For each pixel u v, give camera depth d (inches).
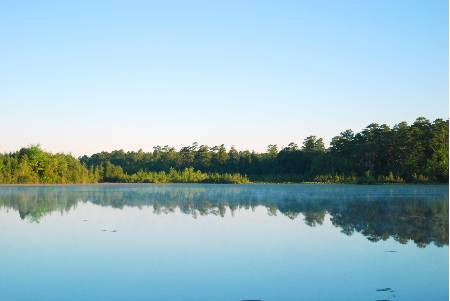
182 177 5497.1
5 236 979.3
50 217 1314.0
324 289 589.3
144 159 7367.1
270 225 1139.9
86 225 1144.8
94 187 3740.2
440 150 4028.1
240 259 756.0
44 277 651.5
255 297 560.7
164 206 1679.4
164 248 845.8
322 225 1139.3
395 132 4421.8
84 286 609.0
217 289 591.8
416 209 1537.9
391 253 798.5
